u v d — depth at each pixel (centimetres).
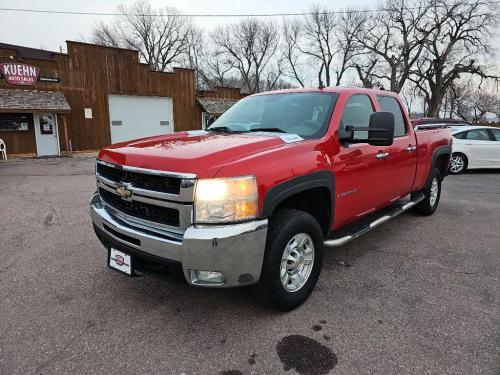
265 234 252
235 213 240
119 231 273
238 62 5631
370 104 403
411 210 594
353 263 397
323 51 4934
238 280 248
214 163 241
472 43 3797
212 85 5781
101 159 308
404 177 455
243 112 404
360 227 383
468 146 1109
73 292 331
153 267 267
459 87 4872
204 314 296
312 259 309
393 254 424
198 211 237
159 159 253
